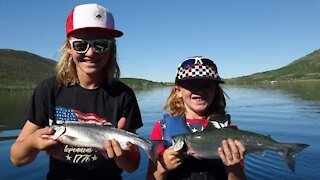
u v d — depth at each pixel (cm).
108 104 84
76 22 78
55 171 82
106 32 80
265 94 716
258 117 347
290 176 152
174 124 97
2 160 170
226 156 82
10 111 385
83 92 83
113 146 73
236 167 85
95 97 84
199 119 98
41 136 73
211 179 91
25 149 75
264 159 173
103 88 85
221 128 88
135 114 88
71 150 81
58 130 74
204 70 94
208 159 92
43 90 83
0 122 298
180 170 92
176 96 103
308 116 346
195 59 96
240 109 424
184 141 86
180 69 98
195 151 86
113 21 83
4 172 151
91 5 80
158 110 400
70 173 81
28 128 82
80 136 76
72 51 81
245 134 88
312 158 175
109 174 84
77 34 79
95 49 79
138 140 79
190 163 92
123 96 86
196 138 86
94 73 82
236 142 82
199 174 91
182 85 97
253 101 536
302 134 252
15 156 77
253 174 155
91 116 83
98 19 79
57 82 84
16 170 154
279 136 248
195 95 96
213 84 96
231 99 581
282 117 343
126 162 77
